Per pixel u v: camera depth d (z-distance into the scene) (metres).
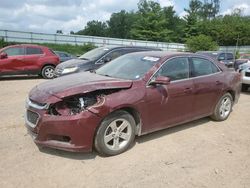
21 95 9.58
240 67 12.01
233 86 6.92
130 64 5.64
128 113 4.81
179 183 4.01
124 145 4.85
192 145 5.33
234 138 5.79
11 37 39.22
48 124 4.31
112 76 5.40
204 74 6.24
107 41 49.78
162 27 73.75
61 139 4.40
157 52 6.02
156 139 5.52
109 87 4.64
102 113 4.43
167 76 5.41
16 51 13.96
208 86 6.19
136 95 4.85
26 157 4.59
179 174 4.25
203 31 77.38
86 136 4.37
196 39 54.59
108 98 4.54
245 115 7.59
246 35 73.06
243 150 5.20
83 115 4.30
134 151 4.95
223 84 6.61
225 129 6.32
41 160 4.51
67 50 40.94
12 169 4.22
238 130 6.30
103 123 4.50
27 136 5.43
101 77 5.22
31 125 4.56
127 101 4.70
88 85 4.57
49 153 4.73
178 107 5.59
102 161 4.55
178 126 6.35
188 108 5.83
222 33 74.81
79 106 4.38
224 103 6.89
